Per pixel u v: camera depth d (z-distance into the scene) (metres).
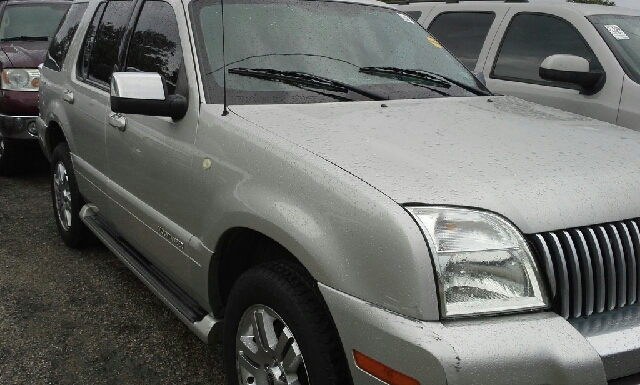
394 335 1.85
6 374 3.11
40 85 5.14
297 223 2.14
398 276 1.88
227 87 2.87
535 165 2.24
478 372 1.77
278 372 2.33
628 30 5.11
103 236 4.06
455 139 2.46
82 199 4.52
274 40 3.16
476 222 1.94
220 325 2.83
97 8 4.44
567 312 1.99
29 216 5.62
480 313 1.88
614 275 2.10
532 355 1.81
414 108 2.92
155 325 3.67
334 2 3.59
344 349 2.02
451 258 1.89
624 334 1.96
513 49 5.54
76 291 4.09
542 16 5.39
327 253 2.04
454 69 3.63
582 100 4.91
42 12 8.51
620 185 2.20
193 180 2.73
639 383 1.95
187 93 2.88
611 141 2.60
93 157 3.98
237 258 2.73
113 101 2.74
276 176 2.29
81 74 4.36
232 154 2.52
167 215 3.04
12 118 6.44
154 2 3.55
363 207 1.98
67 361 3.26
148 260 3.55
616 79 4.75
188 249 2.82
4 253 4.71
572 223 2.03
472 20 5.95
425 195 1.99
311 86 2.99
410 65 3.46
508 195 2.04
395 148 2.32
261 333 2.38
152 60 3.32
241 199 2.39
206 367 3.25
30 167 7.11
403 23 3.77
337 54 3.26
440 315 1.85
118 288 4.16
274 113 2.68
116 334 3.55
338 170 2.13
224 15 3.18
